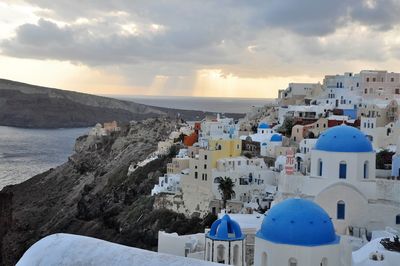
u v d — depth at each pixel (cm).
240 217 7081
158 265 2108
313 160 6769
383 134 11556
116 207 13738
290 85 19362
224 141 11412
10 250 12344
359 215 6341
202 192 10588
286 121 15000
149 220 11225
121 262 2145
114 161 19262
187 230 10181
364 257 4978
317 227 4412
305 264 4306
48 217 17225
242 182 10431
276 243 4378
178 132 17875
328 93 17562
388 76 16725
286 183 6919
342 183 6375
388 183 6475
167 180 12250
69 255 2223
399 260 4847
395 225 6278
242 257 5538
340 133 6669
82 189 18138
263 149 12706
